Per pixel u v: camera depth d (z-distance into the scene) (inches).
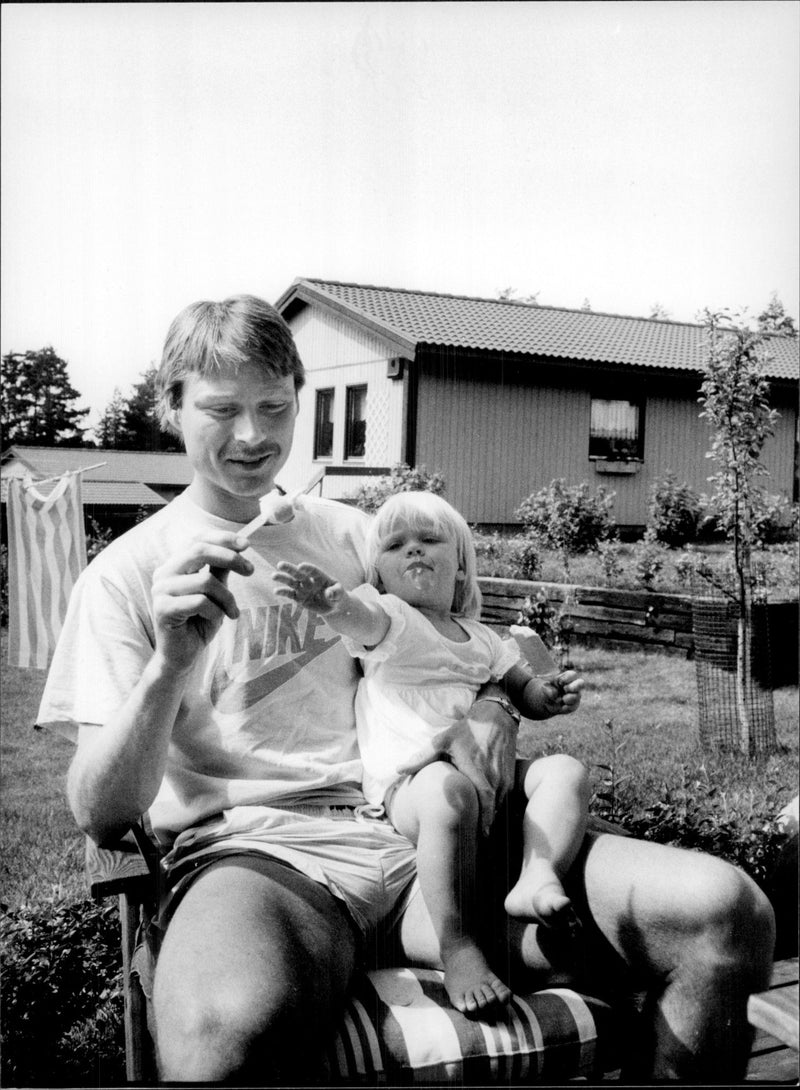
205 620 49.7
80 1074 69.8
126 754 51.1
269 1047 45.0
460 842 55.3
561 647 184.1
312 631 60.1
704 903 51.0
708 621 173.3
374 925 55.3
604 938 54.3
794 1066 61.4
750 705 153.9
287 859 53.1
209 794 57.2
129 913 58.1
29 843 109.3
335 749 60.3
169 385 59.2
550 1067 50.3
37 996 78.7
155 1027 48.7
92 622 56.5
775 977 69.2
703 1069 51.2
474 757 58.7
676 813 101.7
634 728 149.2
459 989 51.7
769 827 98.9
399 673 61.9
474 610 70.7
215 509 60.9
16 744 142.9
